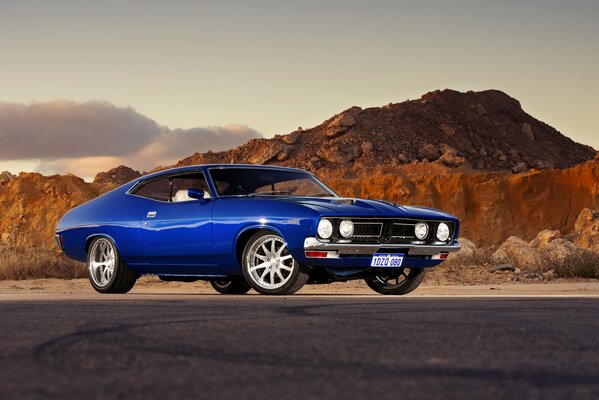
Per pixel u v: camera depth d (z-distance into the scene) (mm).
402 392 2533
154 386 2639
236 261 8102
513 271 12219
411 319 4645
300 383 2684
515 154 105812
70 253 9617
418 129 102438
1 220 68312
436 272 12141
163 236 8594
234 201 8164
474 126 108688
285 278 7973
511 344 3629
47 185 70062
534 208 70562
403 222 7953
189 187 8648
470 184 74188
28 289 11234
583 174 71188
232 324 4410
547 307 5629
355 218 7680
